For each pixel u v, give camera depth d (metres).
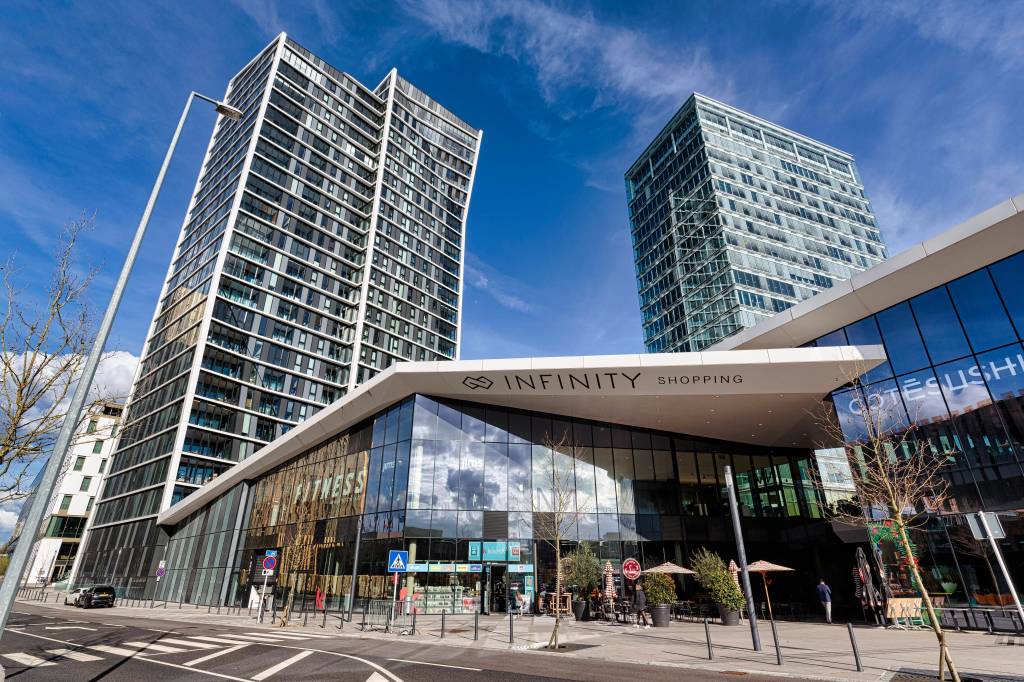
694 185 85.56
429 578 24.95
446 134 109.81
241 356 65.94
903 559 19.84
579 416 29.42
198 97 13.18
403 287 89.69
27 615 27.61
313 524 33.16
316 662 12.44
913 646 14.50
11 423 10.09
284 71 84.75
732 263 75.38
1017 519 17.47
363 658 13.17
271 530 37.78
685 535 29.23
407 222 94.94
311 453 36.47
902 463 20.55
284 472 39.16
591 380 24.94
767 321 26.25
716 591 22.41
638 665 12.26
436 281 97.31
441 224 102.81
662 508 29.44
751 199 83.12
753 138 89.88
